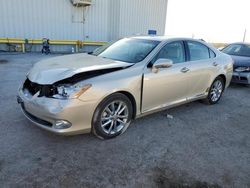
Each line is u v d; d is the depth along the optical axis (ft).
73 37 48.65
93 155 9.80
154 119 13.96
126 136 11.62
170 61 12.21
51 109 9.45
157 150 10.52
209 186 8.36
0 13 40.50
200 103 17.70
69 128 9.72
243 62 23.40
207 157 10.22
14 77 22.41
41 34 44.98
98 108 10.34
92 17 49.85
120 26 54.03
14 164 8.86
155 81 12.26
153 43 13.48
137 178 8.52
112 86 10.46
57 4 45.19
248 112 16.52
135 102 11.69
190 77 14.39
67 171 8.66
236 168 9.55
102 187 7.96
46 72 10.57
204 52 15.96
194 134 12.39
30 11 42.96
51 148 10.13
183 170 9.16
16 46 42.42
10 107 14.32
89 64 11.50
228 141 11.88
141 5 55.57
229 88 23.67
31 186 7.77
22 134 11.13
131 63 11.90
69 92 9.57
